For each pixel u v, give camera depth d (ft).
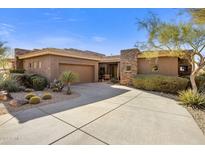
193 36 24.07
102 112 19.61
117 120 16.62
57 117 17.47
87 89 40.96
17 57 59.88
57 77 44.96
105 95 32.24
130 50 49.29
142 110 20.83
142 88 42.60
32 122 15.79
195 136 12.84
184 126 15.07
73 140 12.05
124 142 11.79
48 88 41.47
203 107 22.31
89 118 17.20
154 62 46.14
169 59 43.80
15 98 27.86
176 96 32.30
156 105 23.80
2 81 35.55
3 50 52.85
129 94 33.76
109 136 12.73
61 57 46.50
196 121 16.75
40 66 48.08
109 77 70.38
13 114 18.61
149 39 28.32
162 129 14.24
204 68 30.73
